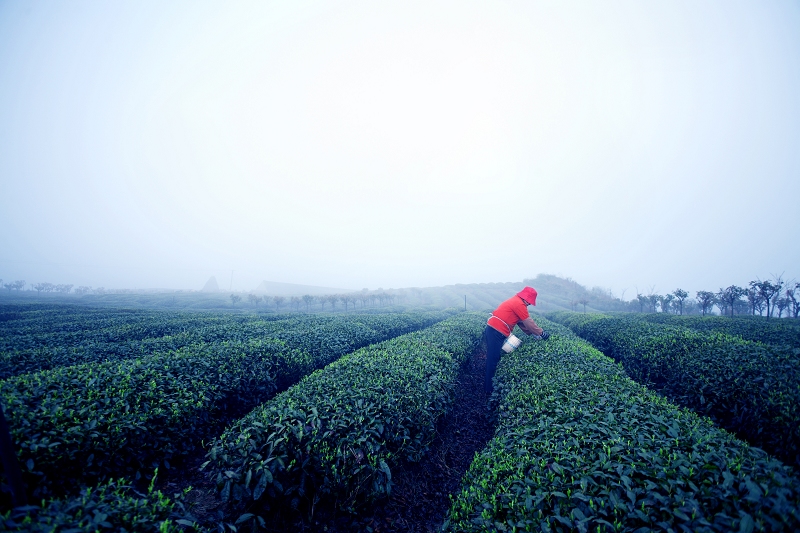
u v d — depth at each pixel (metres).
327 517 3.86
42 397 4.42
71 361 8.04
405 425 4.79
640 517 2.26
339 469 3.81
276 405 4.65
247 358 7.41
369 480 4.00
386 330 15.98
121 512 2.68
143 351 9.46
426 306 66.25
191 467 4.97
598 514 2.44
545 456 3.31
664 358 7.75
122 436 4.19
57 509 2.55
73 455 3.69
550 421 4.00
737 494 2.29
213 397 5.89
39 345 10.08
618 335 11.30
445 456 5.56
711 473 2.59
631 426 3.63
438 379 6.20
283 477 3.76
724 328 14.77
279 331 12.27
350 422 4.11
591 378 5.52
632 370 9.06
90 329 15.87
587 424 3.75
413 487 4.61
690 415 4.05
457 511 3.21
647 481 2.54
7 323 17.03
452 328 13.02
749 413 5.01
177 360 6.70
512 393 5.49
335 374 5.98
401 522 4.00
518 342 8.27
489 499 2.99
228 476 3.34
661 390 7.26
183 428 5.05
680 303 37.59
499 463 3.52
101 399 4.59
